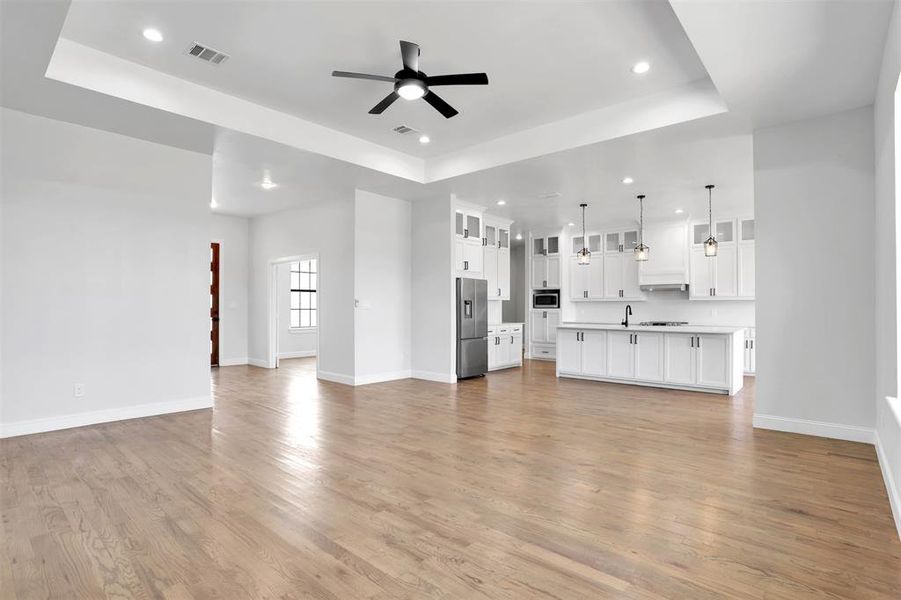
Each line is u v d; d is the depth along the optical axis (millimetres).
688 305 8867
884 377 3289
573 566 2096
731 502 2758
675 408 5277
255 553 2207
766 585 1945
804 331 4121
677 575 2021
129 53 3668
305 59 3721
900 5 2367
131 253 4738
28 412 4176
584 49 3547
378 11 3090
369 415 4969
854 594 1883
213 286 8930
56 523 2510
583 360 7301
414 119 4898
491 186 6457
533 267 10406
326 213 7438
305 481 3102
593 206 7730
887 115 2977
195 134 4539
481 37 3391
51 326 4293
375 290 7102
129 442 3959
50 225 4277
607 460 3510
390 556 2182
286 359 10352
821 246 4035
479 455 3635
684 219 8570
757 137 4316
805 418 4137
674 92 4176
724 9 2586
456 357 7207
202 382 5246
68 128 4348
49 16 2732
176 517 2580
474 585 1955
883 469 3117
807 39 2875
